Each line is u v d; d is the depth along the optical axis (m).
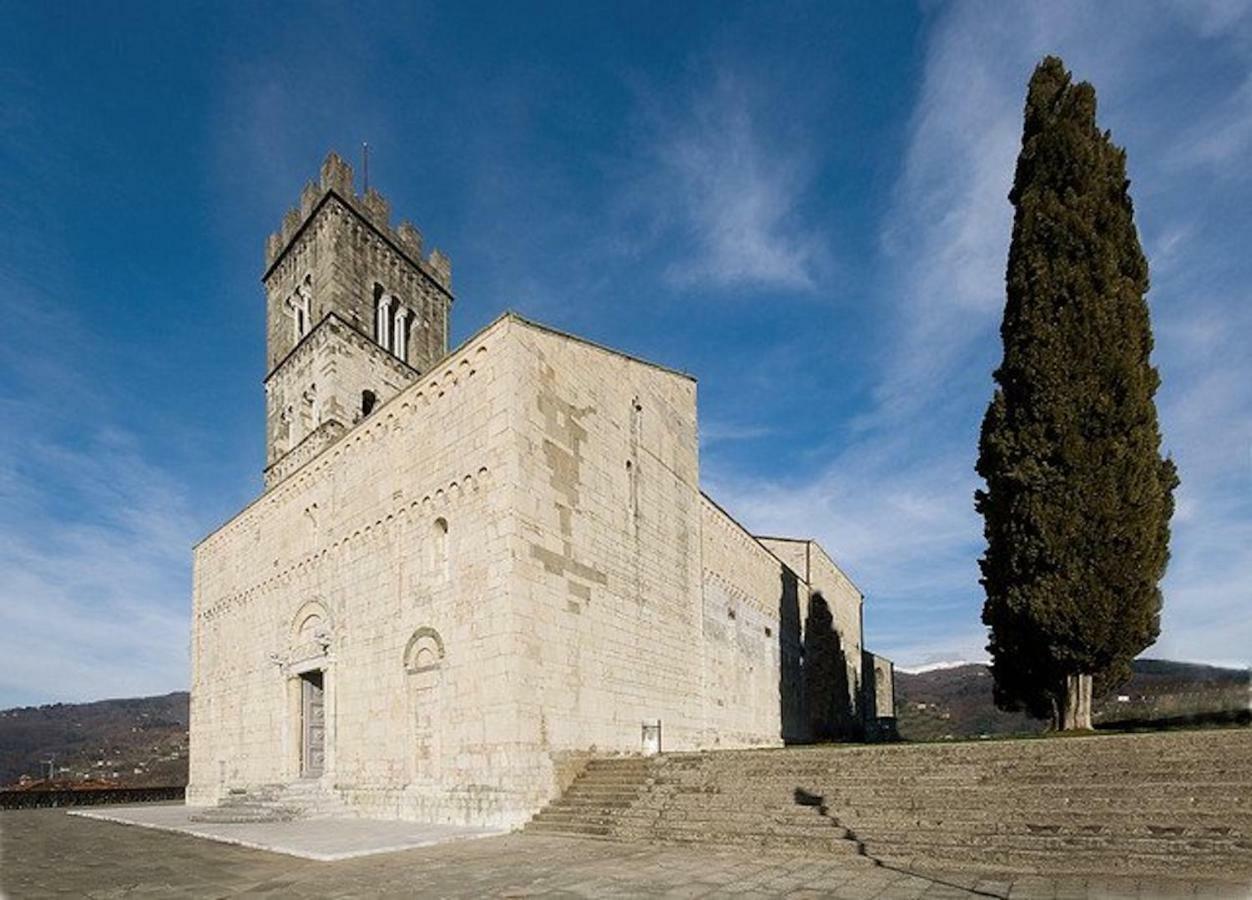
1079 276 23.22
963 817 15.08
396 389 43.69
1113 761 15.33
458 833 20.27
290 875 15.07
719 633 38.28
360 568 28.92
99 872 16.00
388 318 44.81
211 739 38.66
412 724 24.95
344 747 27.88
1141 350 23.19
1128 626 21.67
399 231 46.31
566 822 20.36
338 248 41.75
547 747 22.56
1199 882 11.59
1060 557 22.14
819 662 57.94
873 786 17.31
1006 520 23.81
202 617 41.44
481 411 24.55
